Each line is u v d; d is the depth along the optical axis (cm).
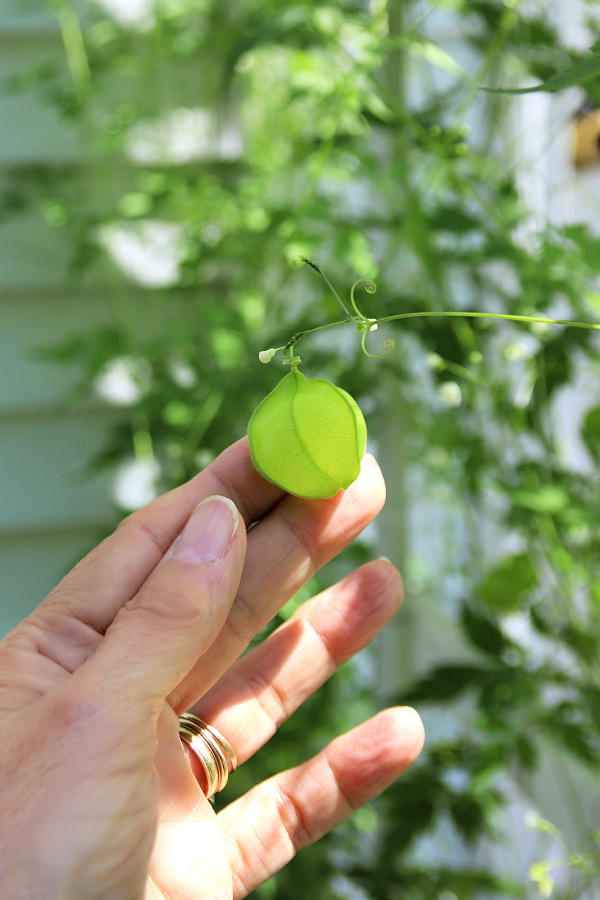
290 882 47
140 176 65
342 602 34
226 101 62
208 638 27
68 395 63
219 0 58
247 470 32
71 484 65
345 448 27
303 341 50
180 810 30
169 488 62
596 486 39
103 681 26
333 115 47
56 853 25
